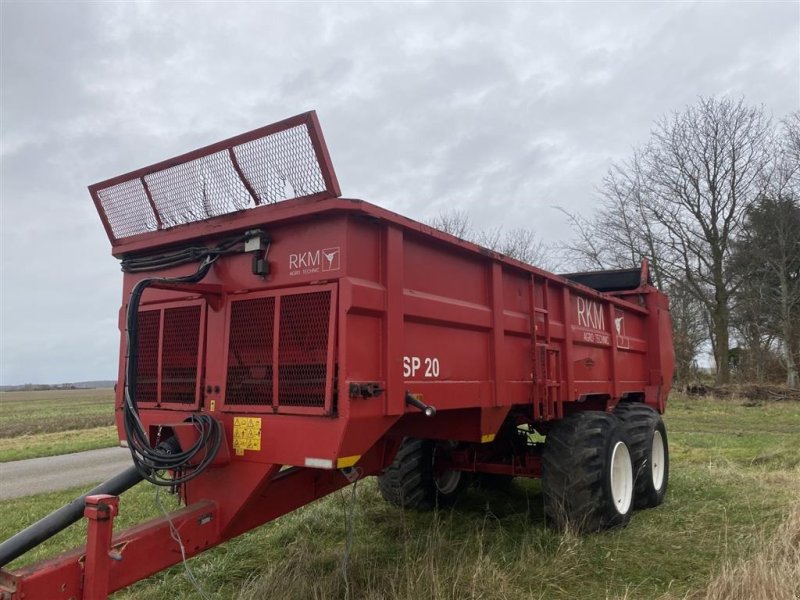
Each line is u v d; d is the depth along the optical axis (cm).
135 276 409
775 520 540
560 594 394
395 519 568
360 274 312
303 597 371
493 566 409
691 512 594
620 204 3073
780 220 2841
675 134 2955
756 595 351
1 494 864
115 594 419
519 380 463
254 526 340
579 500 495
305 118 318
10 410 3372
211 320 357
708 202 2931
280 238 331
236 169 352
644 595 393
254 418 323
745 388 2458
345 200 299
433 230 360
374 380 314
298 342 314
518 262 458
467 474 661
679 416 1859
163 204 392
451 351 385
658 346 771
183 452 313
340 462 291
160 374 381
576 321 574
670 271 2998
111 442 1528
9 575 236
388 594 371
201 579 429
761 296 2916
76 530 610
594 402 641
